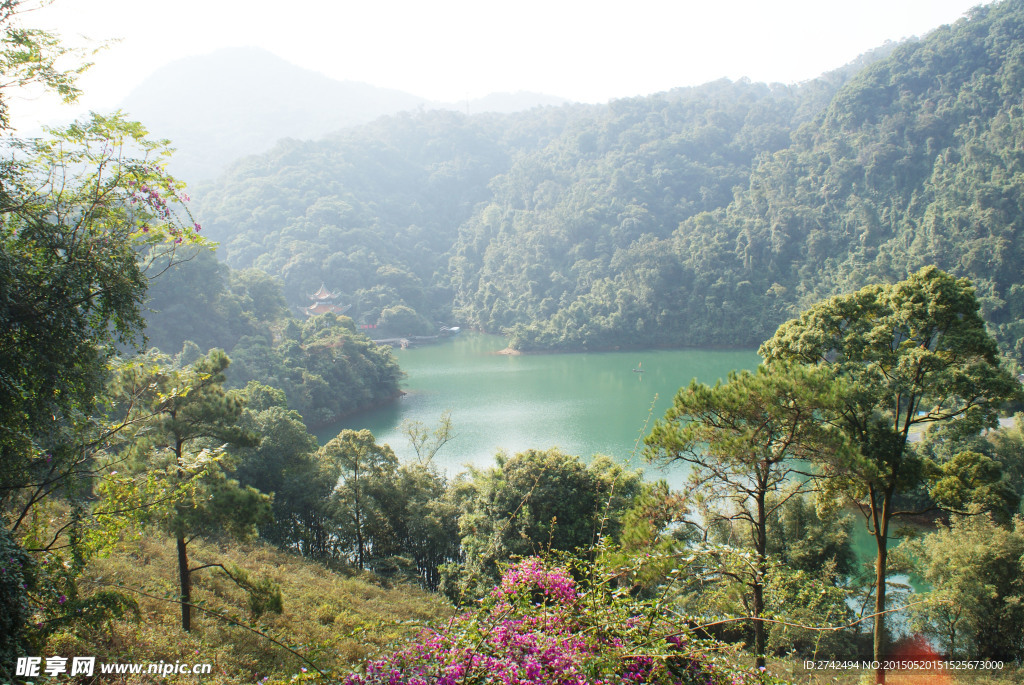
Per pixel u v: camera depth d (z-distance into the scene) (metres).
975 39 131.25
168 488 13.51
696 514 25.19
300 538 32.97
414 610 21.64
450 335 138.12
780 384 14.01
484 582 22.64
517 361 105.75
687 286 121.56
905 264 98.69
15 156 9.48
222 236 156.88
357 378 71.44
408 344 122.81
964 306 15.33
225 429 15.88
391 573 29.70
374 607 21.36
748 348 113.88
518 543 22.72
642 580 8.00
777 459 15.13
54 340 9.50
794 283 119.00
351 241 151.38
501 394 77.12
